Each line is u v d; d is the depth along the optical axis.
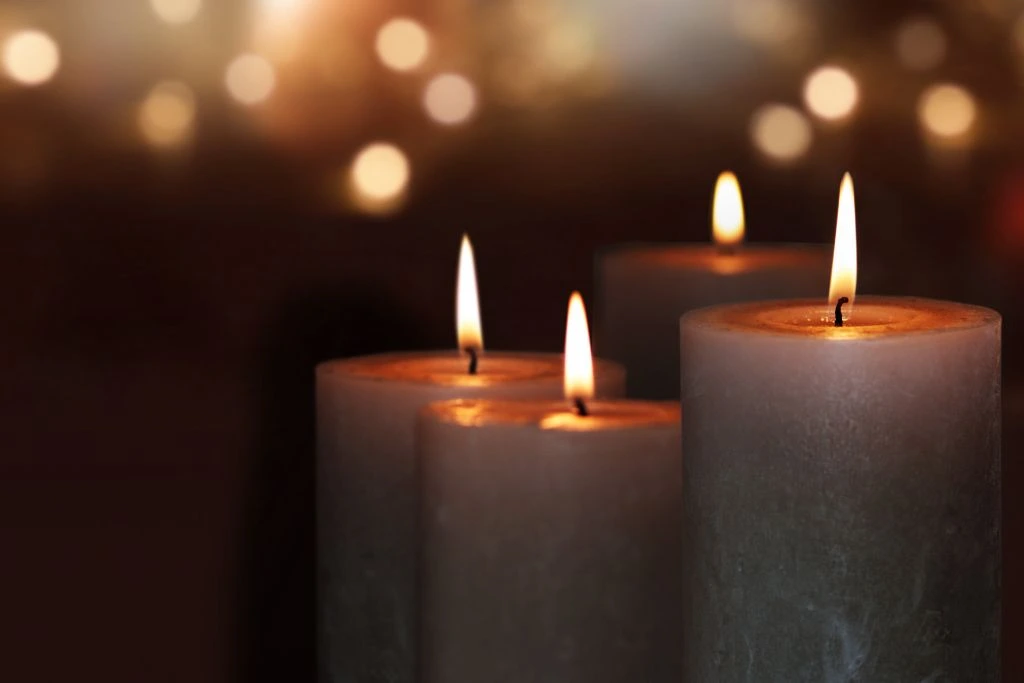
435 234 1.62
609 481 0.74
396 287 1.54
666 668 0.75
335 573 0.83
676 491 0.74
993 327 0.69
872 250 1.62
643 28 1.71
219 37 1.68
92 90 1.66
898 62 1.74
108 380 1.42
